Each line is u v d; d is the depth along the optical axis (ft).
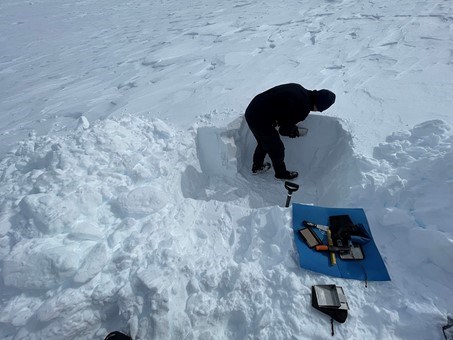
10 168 8.04
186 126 10.11
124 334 4.50
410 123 8.84
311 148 9.83
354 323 4.46
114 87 14.83
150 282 4.78
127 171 7.32
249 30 20.18
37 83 17.25
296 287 4.87
